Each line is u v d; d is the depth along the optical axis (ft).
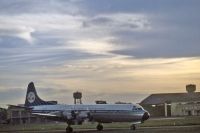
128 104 276.82
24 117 522.47
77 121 276.62
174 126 288.92
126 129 276.00
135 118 271.69
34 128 355.36
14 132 296.10
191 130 224.12
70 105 285.23
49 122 497.46
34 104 324.39
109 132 237.04
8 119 524.93
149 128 272.51
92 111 276.00
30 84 330.34
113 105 276.41
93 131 262.26
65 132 277.03
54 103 315.78
